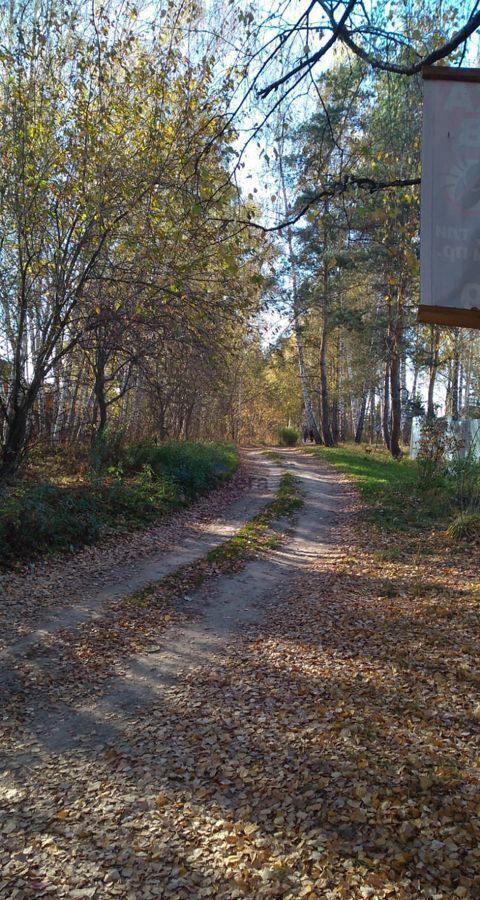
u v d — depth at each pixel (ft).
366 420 215.31
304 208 21.09
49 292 51.80
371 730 16.46
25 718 19.10
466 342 114.93
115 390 85.97
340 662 22.17
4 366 54.49
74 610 29.81
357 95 23.04
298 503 60.13
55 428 71.56
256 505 62.23
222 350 54.85
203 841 12.62
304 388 142.00
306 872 11.36
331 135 22.90
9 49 43.09
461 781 13.73
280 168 24.44
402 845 11.73
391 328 89.56
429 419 61.41
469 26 16.83
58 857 12.45
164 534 48.37
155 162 37.40
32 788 15.16
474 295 13.06
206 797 14.17
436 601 28.94
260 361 113.19
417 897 10.44
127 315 50.93
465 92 13.21
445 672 20.29
